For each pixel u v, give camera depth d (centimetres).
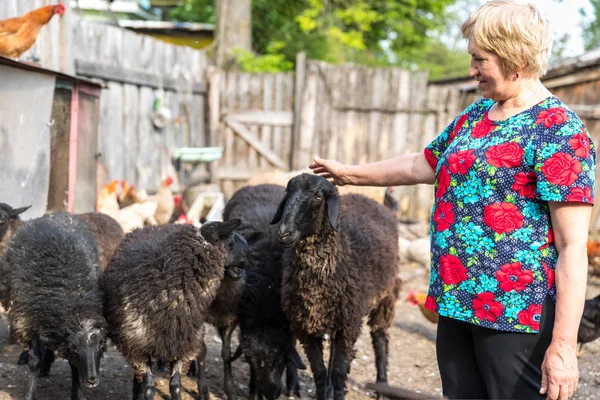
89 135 769
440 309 263
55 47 802
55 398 463
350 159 1381
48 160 670
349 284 432
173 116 1225
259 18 2192
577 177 232
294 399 511
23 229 458
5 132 587
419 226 1325
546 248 245
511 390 250
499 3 246
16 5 705
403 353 646
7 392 462
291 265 442
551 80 1294
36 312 404
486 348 253
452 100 1355
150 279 402
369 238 472
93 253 459
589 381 555
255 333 477
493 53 246
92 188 790
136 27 1800
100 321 402
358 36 2023
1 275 449
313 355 457
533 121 244
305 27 1959
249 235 500
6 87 585
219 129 1385
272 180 789
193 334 418
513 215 245
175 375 425
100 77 947
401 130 1376
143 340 404
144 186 1105
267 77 1387
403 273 980
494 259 247
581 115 1277
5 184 591
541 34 241
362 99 1368
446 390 270
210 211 1027
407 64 2722
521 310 245
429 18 2319
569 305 233
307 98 1357
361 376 572
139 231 483
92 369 388
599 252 1052
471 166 252
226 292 472
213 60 1745
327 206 412
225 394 504
